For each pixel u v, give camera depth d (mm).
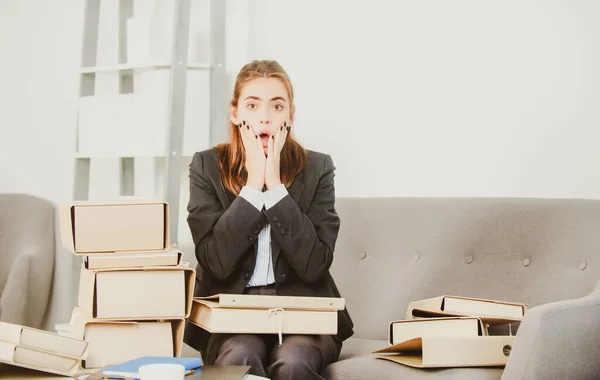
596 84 2523
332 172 2160
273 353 1829
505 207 2383
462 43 2707
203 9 3107
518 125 2629
